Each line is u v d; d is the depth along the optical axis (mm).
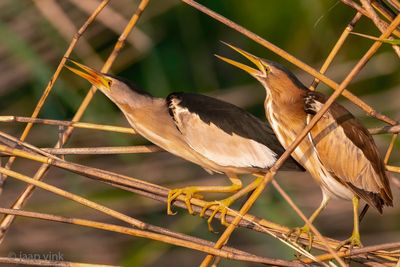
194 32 13344
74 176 11977
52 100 11938
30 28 11664
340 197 8125
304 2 13375
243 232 12219
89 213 12094
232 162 8398
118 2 12055
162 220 12312
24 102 12203
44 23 11641
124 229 6828
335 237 12617
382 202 8133
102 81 8680
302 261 6926
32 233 12023
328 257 6832
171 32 13312
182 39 13312
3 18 11609
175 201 7898
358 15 7586
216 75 13664
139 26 12492
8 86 11891
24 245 11969
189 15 13266
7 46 11656
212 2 13742
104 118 12008
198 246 6754
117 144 11953
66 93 11531
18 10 11664
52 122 8094
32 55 10977
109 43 12633
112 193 12086
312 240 7574
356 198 8016
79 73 8609
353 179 8008
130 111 8758
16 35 10898
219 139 8453
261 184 6605
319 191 12094
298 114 8117
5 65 11891
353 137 8008
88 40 12258
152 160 12266
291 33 13664
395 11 7488
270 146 8438
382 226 12820
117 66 12461
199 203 7812
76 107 11641
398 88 12852
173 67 13195
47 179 11992
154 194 7820
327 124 8023
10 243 11906
